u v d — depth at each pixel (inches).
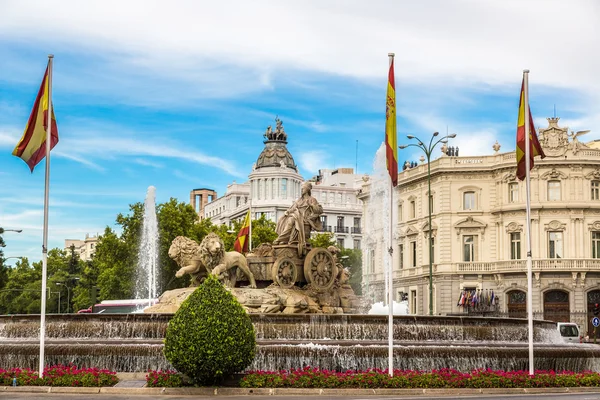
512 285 3828.7
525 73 1309.1
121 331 1355.8
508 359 1251.2
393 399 995.9
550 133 3823.8
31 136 1184.8
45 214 1144.8
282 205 6648.6
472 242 3993.6
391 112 1220.5
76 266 6033.5
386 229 4517.7
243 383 1067.3
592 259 3708.2
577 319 3703.3
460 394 1083.3
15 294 5733.3
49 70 1184.8
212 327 1047.6
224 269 1481.3
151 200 3619.6
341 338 1360.7
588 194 3794.3
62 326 1378.0
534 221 3818.9
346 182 7175.2
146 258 3614.7
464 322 1448.1
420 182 4217.5
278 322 1349.7
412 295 4254.4
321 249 1535.4
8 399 973.2
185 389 1046.4
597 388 1174.3
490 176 3976.4
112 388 1052.5
